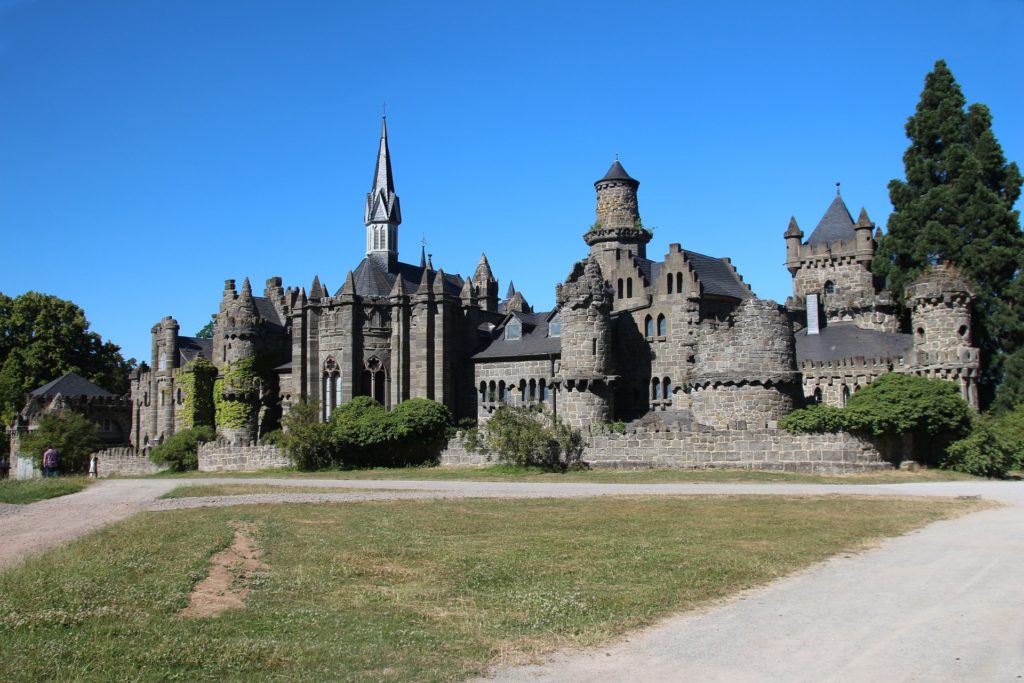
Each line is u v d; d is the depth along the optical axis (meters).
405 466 63.75
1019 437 51.12
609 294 66.94
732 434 52.56
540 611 18.75
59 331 113.56
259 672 14.84
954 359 59.03
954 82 76.12
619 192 79.62
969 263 70.12
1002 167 73.88
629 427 58.88
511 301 99.00
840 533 27.58
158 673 14.69
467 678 14.59
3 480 62.28
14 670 14.62
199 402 87.81
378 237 88.31
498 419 59.50
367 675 14.66
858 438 49.28
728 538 27.14
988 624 17.09
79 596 19.92
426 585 21.47
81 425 84.88
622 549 25.61
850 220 81.94
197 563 23.72
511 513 34.22
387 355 74.88
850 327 70.19
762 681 14.19
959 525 28.72
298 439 65.06
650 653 15.76
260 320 84.50
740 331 57.56
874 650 15.64
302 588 21.11
